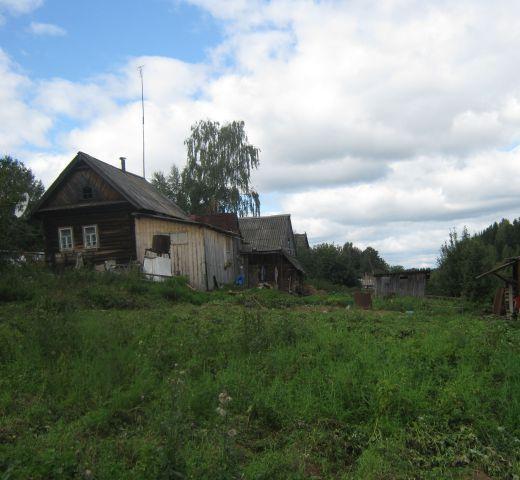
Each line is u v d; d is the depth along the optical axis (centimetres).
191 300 1853
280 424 527
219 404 539
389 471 429
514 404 559
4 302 1347
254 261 3234
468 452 474
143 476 358
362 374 635
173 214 2748
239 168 4259
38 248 3325
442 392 590
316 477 415
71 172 2483
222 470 367
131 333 843
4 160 1927
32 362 673
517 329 1121
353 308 1867
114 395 563
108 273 1856
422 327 1076
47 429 480
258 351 751
